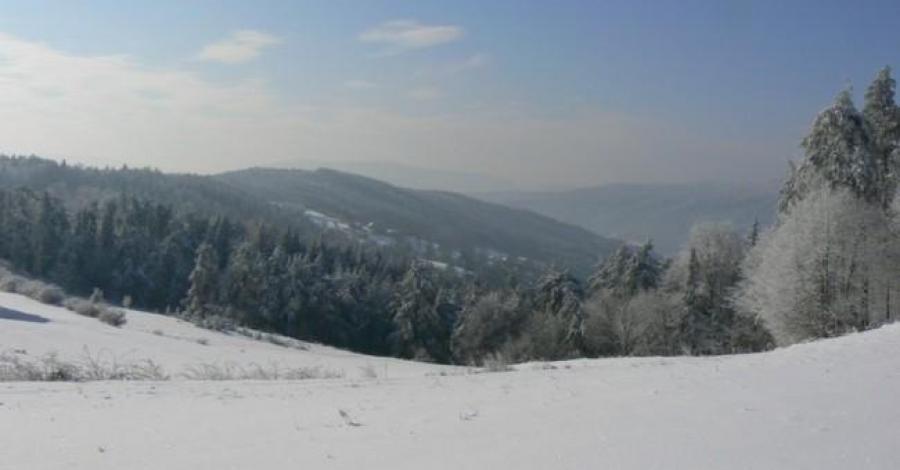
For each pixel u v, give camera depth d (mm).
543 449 5836
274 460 5922
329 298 84625
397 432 6980
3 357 18781
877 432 5781
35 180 144375
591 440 6055
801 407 7055
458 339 73125
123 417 8242
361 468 5559
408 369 29344
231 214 141375
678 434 6090
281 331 81312
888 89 43000
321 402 9477
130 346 26750
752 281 38719
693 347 56438
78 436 7066
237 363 25422
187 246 95875
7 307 33594
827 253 32656
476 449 6004
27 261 87375
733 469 4953
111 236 90438
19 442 6781
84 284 87062
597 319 62938
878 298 32562
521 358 63250
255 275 81375
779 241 34688
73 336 27094
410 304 78438
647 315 59031
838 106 38469
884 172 42031
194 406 9172
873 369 9617
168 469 5711
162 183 156250
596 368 14133
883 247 32531
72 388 11219
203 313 73750
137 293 88438
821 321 32750
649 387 9391
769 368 10719
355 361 34875
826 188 35062
